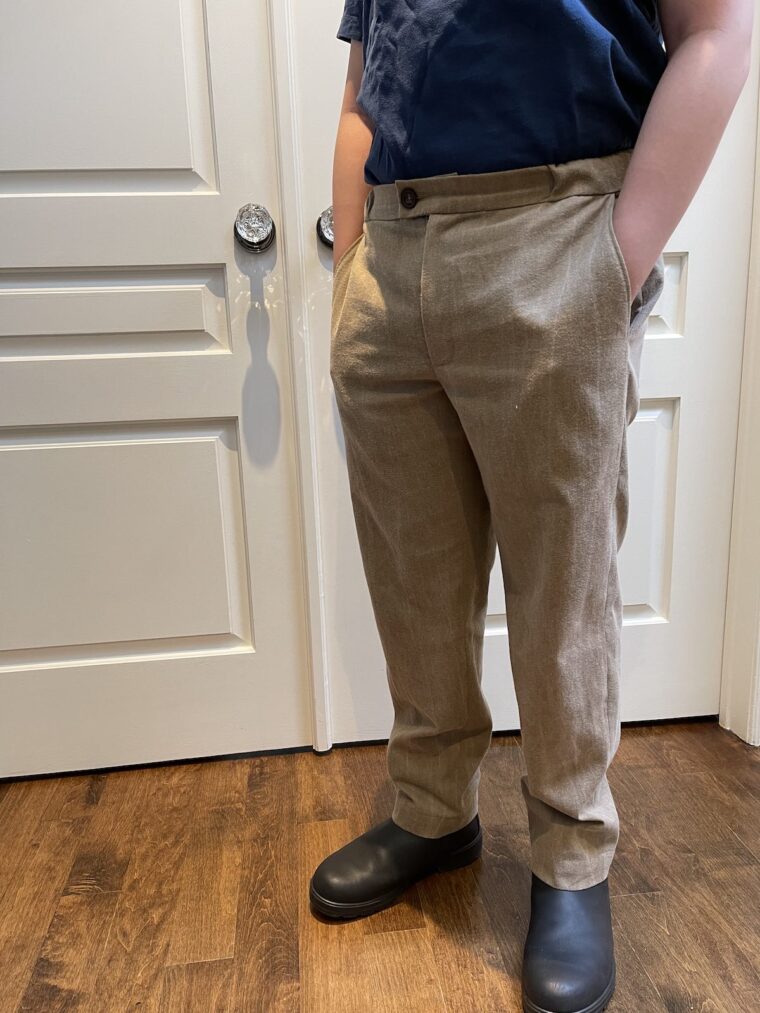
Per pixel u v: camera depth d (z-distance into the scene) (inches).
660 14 29.5
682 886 41.1
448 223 30.4
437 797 40.5
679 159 27.6
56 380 50.8
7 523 52.3
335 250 37.5
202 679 55.7
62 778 55.1
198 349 52.0
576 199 29.2
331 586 55.2
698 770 52.7
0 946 38.7
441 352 31.3
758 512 54.5
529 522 31.4
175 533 53.8
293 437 53.2
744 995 34.2
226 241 50.5
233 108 49.3
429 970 36.1
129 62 48.1
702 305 54.2
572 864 34.9
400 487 35.3
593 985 32.3
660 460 56.4
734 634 57.5
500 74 28.8
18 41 47.2
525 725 34.0
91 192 49.4
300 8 48.6
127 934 39.2
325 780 53.1
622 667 58.6
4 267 49.2
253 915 40.2
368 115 34.6
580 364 28.8
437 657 37.4
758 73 51.2
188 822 48.7
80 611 53.9
